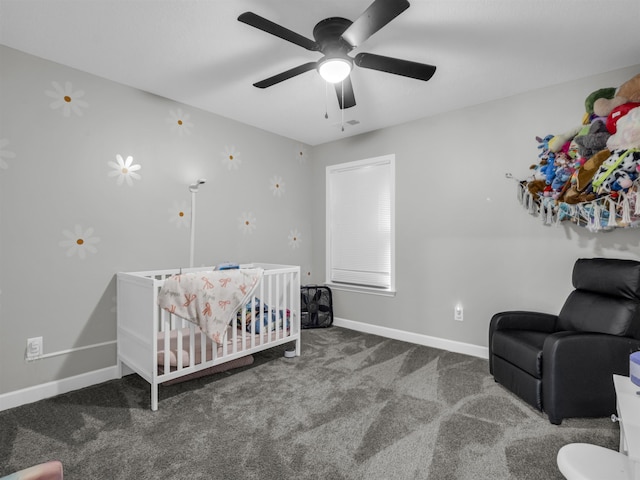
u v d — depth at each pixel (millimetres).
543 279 2596
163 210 2746
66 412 1972
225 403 2078
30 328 2117
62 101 2230
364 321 3678
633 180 2014
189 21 1791
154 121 2686
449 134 3053
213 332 2211
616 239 2295
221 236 3166
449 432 1773
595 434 1747
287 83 2504
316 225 4098
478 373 2531
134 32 1889
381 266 3572
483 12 1709
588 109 2268
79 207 2309
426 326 3217
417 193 3262
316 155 4102
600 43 1982
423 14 1721
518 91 2645
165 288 2088
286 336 2836
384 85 2525
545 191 2473
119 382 2389
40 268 2152
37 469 868
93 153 2367
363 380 2412
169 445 1660
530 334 2252
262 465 1522
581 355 1843
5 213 2025
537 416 1926
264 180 3561
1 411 1986
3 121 2014
